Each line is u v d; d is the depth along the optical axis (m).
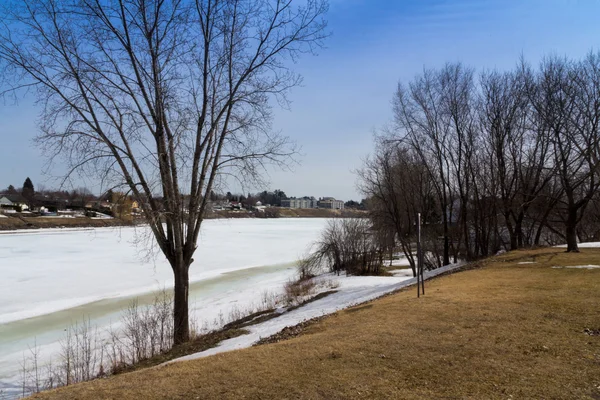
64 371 10.95
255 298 22.34
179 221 12.43
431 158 29.95
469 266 19.53
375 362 5.92
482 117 26.77
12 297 23.06
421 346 6.59
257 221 147.00
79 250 46.28
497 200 27.17
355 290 20.48
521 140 25.03
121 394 5.09
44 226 78.31
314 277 30.12
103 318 18.52
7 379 10.98
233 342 10.38
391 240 32.47
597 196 26.27
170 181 12.29
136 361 10.58
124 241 56.72
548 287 11.12
